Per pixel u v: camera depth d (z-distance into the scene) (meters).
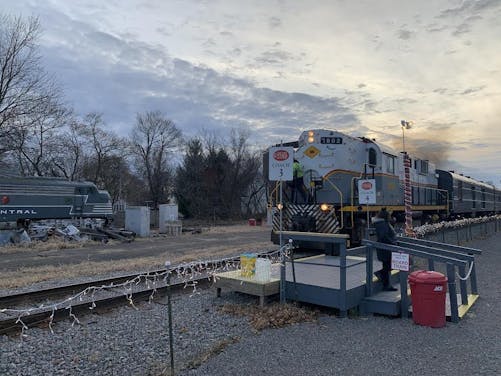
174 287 10.05
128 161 63.97
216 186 54.41
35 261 15.37
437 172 27.20
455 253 8.87
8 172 28.33
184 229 30.53
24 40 31.64
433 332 6.77
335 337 6.53
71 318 7.63
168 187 62.41
